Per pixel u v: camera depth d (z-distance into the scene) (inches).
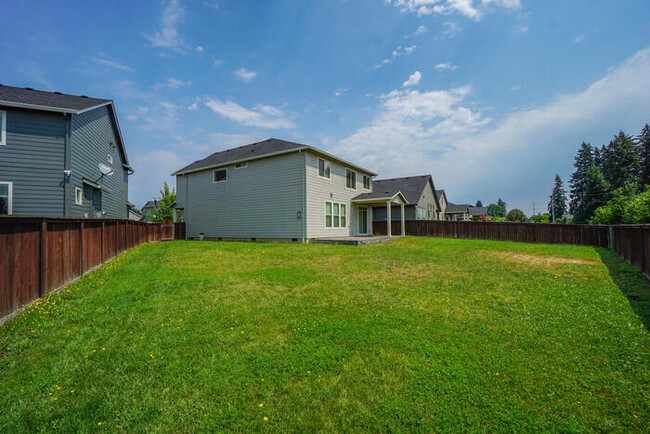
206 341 138.1
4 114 377.1
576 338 137.8
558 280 256.7
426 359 120.5
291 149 593.0
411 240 658.8
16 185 378.0
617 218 576.1
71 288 227.9
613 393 97.3
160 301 200.1
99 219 316.5
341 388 102.2
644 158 1565.0
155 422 86.4
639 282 243.3
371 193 821.2
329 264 343.6
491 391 99.5
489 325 155.0
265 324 158.7
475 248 498.3
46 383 104.8
